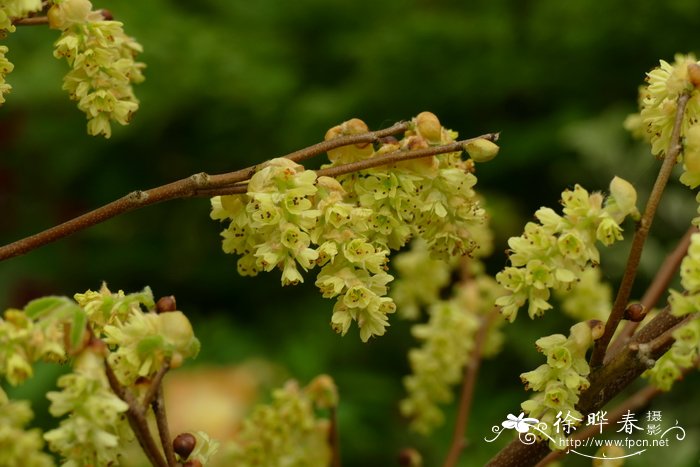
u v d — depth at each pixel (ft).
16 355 1.71
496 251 4.58
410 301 2.57
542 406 1.85
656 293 2.23
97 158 5.01
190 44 4.78
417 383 2.52
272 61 5.08
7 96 4.52
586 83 4.96
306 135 4.87
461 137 5.14
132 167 5.07
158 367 1.80
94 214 1.92
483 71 4.90
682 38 4.72
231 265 4.91
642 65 4.85
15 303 4.52
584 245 1.83
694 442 2.74
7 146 4.82
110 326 1.80
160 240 4.99
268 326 4.60
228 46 4.95
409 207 1.91
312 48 5.27
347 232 1.85
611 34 4.73
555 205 5.01
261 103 4.84
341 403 3.79
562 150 4.80
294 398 2.27
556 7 4.73
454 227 1.94
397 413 4.00
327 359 4.19
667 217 4.21
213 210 1.93
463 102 5.05
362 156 1.94
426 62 4.87
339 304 1.85
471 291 2.52
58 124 4.90
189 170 5.11
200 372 3.43
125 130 4.76
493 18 4.88
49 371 3.11
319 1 5.11
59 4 1.97
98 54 1.98
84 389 1.71
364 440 3.80
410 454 2.36
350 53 5.02
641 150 4.34
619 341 2.04
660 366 1.86
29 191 5.07
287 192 1.84
